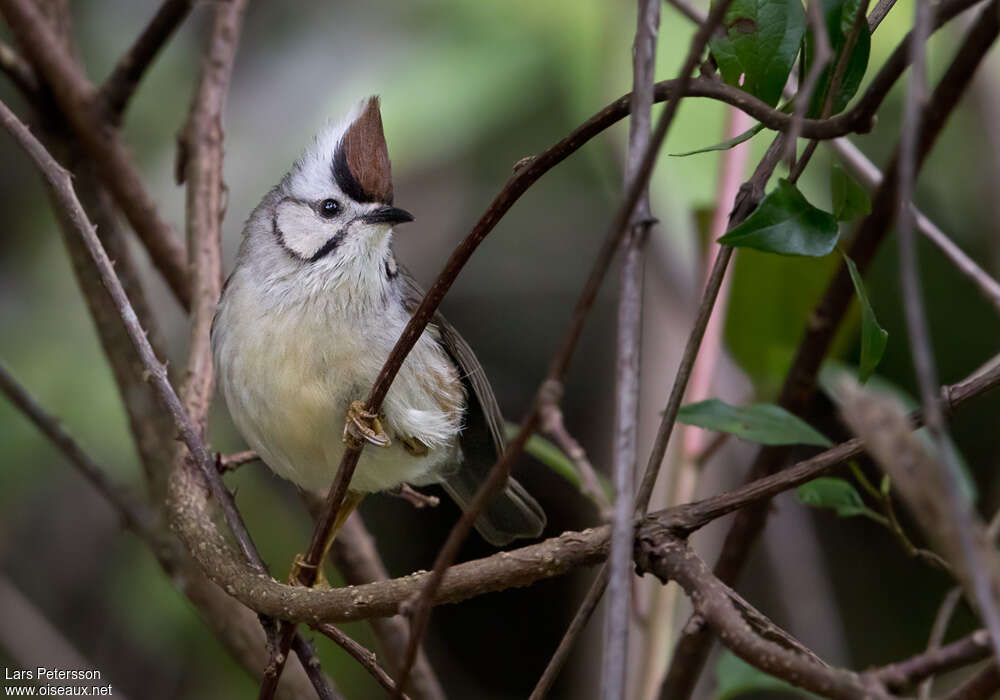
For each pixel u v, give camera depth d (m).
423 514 12.92
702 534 9.73
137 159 10.89
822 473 4.07
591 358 12.34
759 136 8.35
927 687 5.65
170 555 7.13
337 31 11.06
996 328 11.49
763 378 7.28
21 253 10.95
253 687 10.12
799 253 3.94
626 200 3.31
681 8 6.71
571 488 12.59
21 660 9.11
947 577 11.88
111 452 10.03
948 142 10.00
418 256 11.83
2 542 10.29
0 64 7.66
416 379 6.88
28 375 10.19
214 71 7.79
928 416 2.85
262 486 10.59
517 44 10.02
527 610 13.22
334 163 7.04
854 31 4.00
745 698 9.43
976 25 5.48
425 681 7.14
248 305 6.80
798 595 9.71
